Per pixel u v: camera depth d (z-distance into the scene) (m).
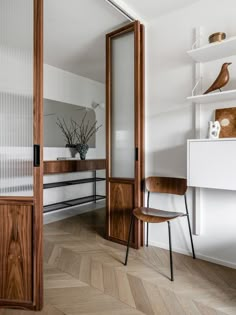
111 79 2.68
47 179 3.81
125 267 2.03
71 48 3.15
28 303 1.49
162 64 2.42
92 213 3.84
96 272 1.94
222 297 1.59
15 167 1.51
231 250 2.02
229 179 1.77
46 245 2.51
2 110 1.53
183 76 2.28
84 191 4.52
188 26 2.25
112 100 2.68
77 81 4.24
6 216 1.50
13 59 1.51
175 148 2.34
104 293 1.65
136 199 2.39
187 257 2.22
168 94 2.38
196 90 2.18
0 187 1.53
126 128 2.57
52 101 3.79
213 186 1.84
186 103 2.27
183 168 2.28
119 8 2.21
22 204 1.48
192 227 2.23
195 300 1.56
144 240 2.54
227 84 2.03
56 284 1.76
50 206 3.80
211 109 2.12
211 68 2.12
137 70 2.37
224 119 2.02
